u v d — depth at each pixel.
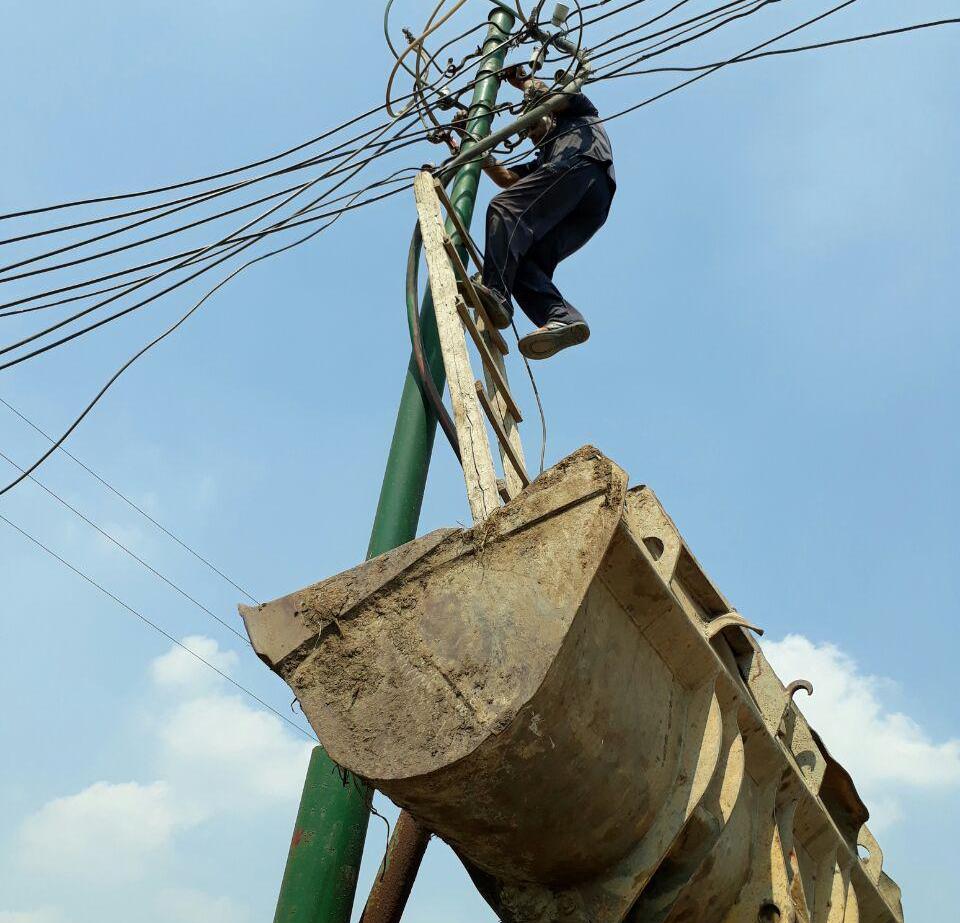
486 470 5.10
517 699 3.74
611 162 7.46
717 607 5.58
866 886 7.05
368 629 4.01
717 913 5.06
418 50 8.12
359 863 5.41
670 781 4.48
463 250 7.41
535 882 4.34
